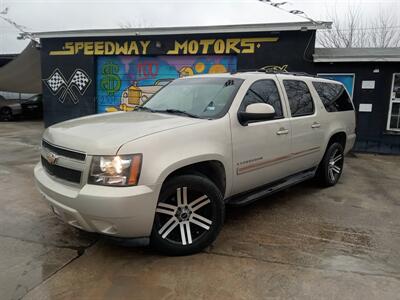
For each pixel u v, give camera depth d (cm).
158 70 1185
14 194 530
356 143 1019
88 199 293
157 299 279
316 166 563
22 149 921
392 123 992
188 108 408
